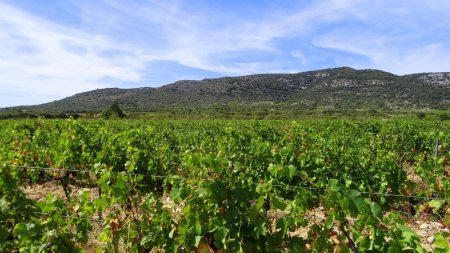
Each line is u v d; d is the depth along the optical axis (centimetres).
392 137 1547
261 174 810
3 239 389
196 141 1316
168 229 422
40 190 927
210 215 401
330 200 393
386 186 780
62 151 923
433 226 659
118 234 454
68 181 848
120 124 2330
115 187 462
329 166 824
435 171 824
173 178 467
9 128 1528
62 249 401
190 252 402
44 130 1389
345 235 401
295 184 748
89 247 541
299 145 1198
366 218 375
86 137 1028
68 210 495
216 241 380
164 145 1066
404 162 1211
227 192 405
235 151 901
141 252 448
